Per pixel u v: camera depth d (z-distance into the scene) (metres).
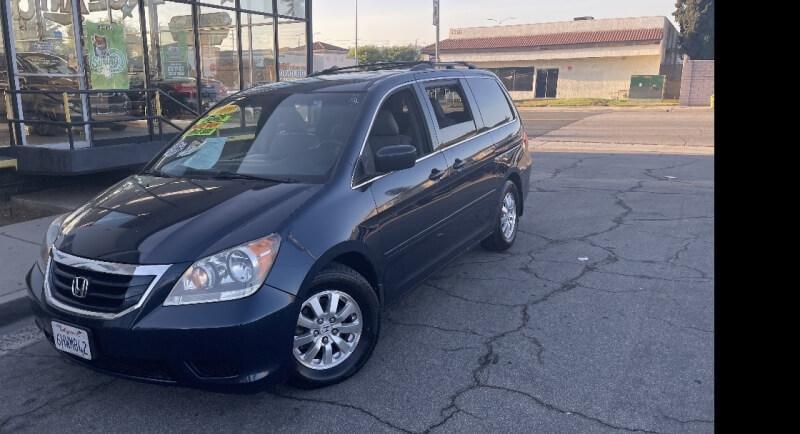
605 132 17.66
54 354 4.20
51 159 7.81
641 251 6.12
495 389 3.55
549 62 39.16
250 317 3.04
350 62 51.84
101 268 3.19
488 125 5.73
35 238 6.48
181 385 3.09
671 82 35.28
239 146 4.39
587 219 7.48
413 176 4.32
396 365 3.87
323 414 3.35
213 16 10.92
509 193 6.12
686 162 11.62
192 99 10.74
